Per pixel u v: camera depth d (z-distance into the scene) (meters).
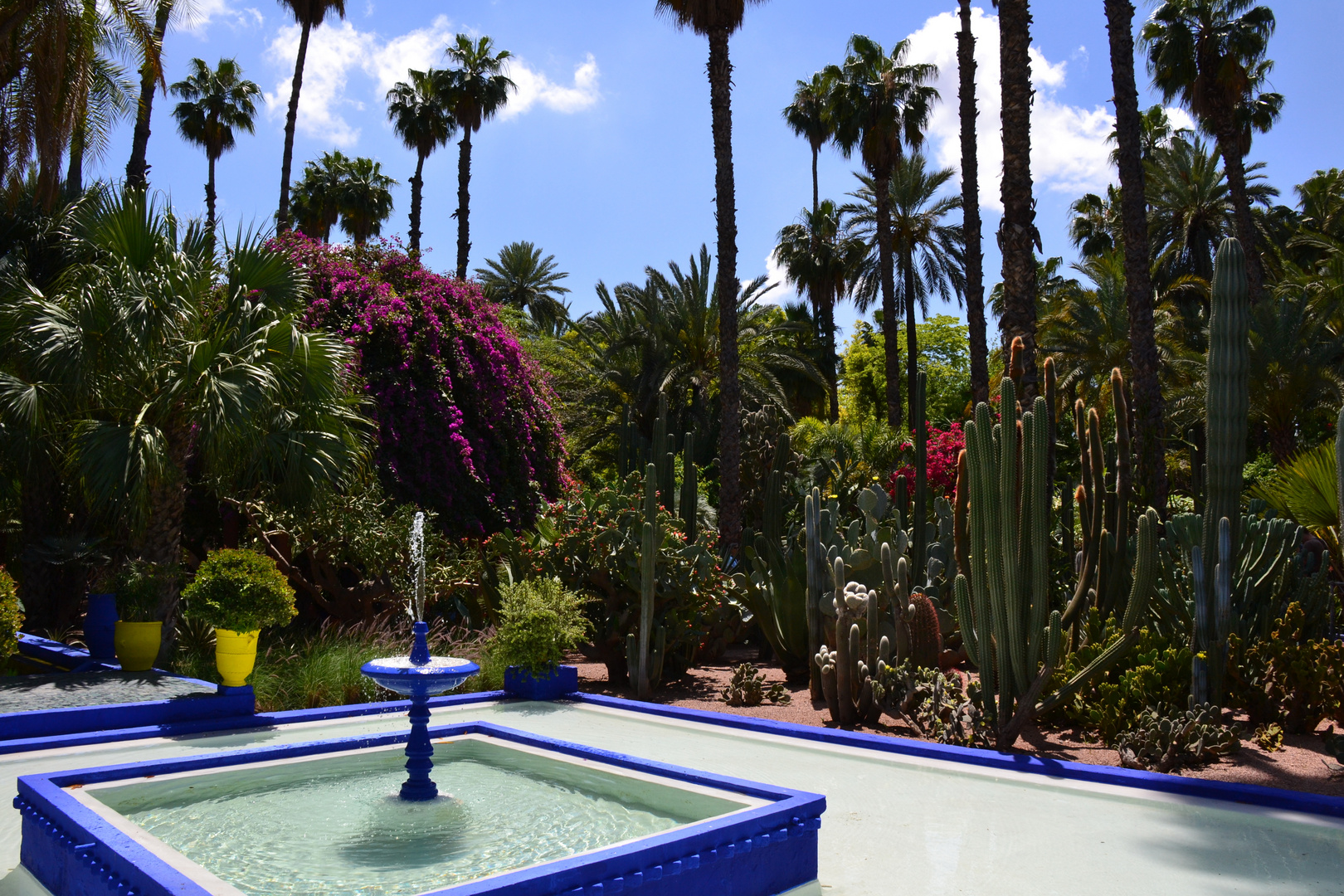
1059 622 6.23
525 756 5.68
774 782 5.70
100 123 13.72
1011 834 4.66
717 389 24.66
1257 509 9.27
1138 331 13.43
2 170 12.22
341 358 10.04
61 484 11.46
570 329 31.69
